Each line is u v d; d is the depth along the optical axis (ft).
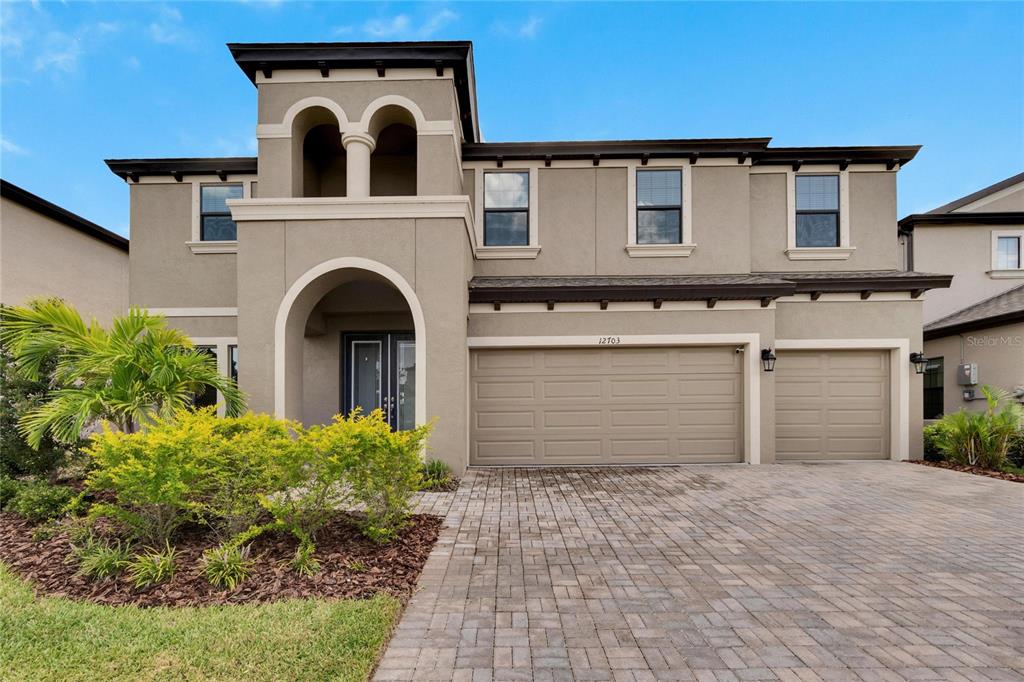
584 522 20.34
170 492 14.57
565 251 36.52
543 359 33.35
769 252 37.70
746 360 32.83
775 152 36.83
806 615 12.46
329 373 36.70
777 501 23.59
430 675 9.88
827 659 10.51
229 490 15.83
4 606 12.40
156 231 36.42
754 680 9.77
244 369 28.58
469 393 33.14
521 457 33.04
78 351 22.41
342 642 10.77
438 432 28.30
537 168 36.65
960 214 43.47
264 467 15.79
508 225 37.04
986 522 20.25
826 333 34.30
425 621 12.08
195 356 24.80
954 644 11.13
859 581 14.53
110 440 15.03
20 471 22.03
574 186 36.68
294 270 28.86
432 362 28.50
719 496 24.57
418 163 30.07
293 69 30.22
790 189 37.60
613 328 32.94
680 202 36.86
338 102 30.35
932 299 44.47
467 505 22.91
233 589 13.24
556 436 33.14
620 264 36.52
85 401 20.33
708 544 17.72
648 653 10.71
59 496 19.07
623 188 36.70
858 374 34.65
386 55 29.48
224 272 36.11
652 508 22.43
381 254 28.84
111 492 21.12
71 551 15.51
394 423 36.96
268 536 16.90
